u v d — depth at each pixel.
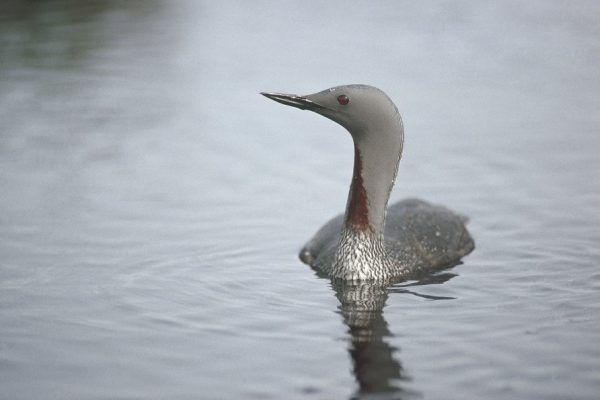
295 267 11.53
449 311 10.09
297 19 23.41
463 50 20.92
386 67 19.84
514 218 13.13
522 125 16.84
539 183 14.37
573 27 22.28
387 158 11.12
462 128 16.80
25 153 15.45
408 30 22.36
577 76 19.31
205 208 13.54
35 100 17.78
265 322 9.77
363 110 10.97
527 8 23.81
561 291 10.59
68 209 13.27
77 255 11.65
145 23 22.83
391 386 8.38
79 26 22.30
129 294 10.48
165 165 15.22
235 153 15.84
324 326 9.68
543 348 9.08
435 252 11.84
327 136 16.77
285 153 15.91
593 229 12.59
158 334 9.44
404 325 9.70
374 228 11.14
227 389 8.36
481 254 12.00
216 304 10.25
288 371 8.68
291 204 13.84
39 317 9.81
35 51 20.45
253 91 18.66
